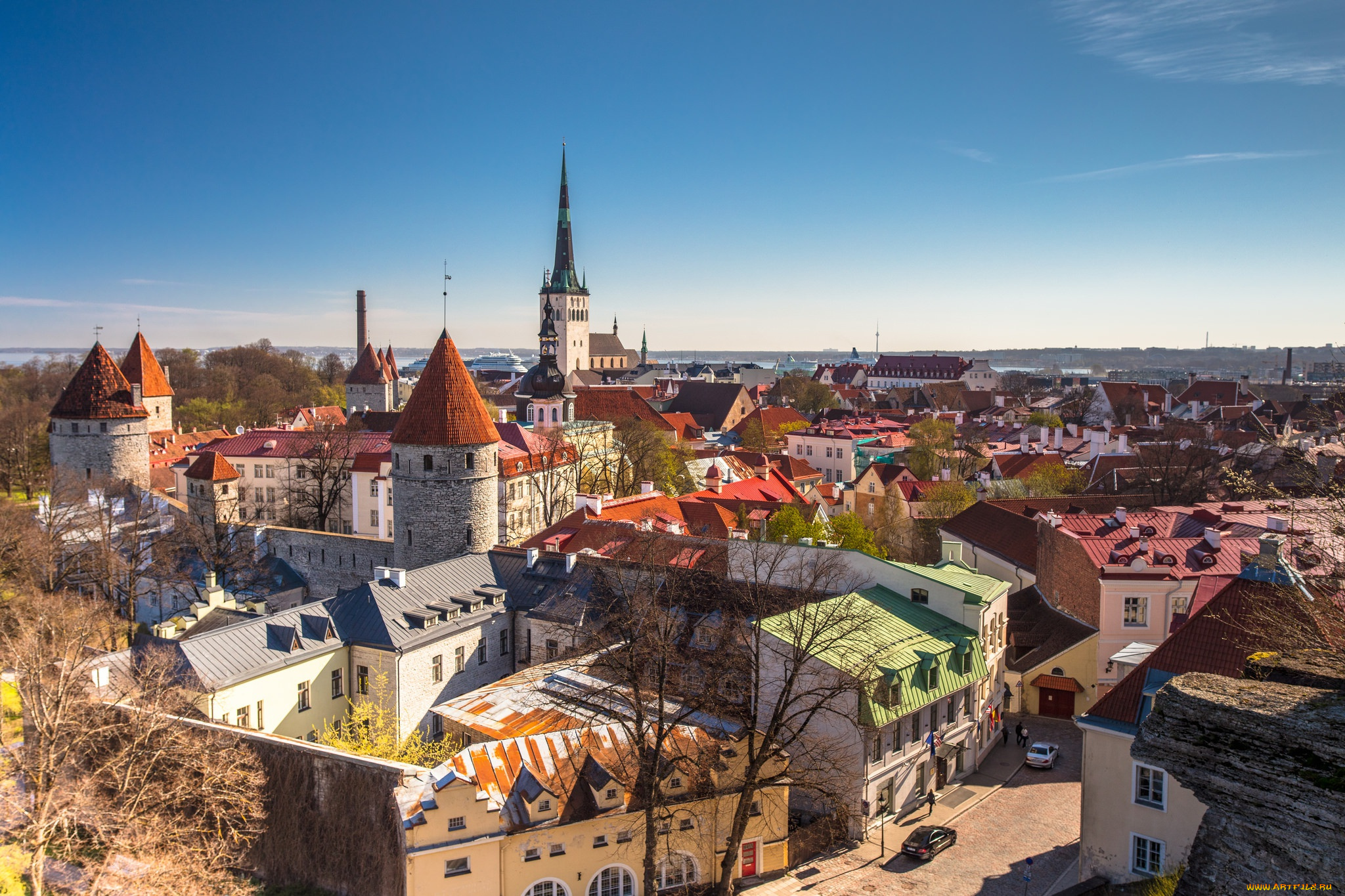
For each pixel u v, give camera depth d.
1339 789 14.59
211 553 89.38
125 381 115.25
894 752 48.53
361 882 41.88
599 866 40.94
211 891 39.56
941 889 41.09
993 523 80.56
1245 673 21.41
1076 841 44.88
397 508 80.19
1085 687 60.94
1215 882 16.09
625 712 46.75
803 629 44.38
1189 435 118.00
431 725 59.09
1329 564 40.72
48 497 97.62
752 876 43.59
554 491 110.19
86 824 41.25
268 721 53.31
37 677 42.19
